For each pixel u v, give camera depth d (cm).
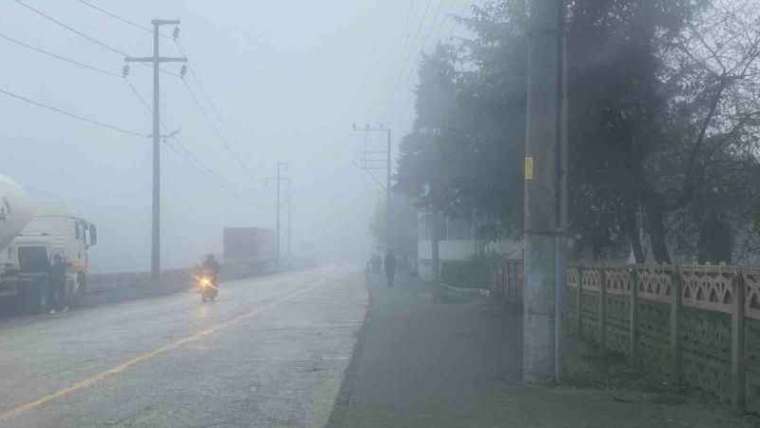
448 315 2502
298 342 1883
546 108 1152
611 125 1655
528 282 1159
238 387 1251
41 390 1222
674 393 1081
